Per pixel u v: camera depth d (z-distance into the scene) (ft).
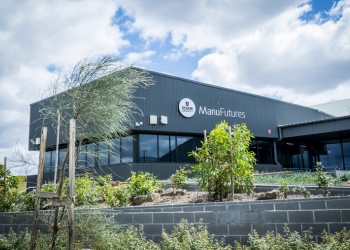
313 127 74.74
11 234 23.71
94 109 16.63
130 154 55.83
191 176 56.39
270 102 79.92
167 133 59.93
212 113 66.23
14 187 32.09
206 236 17.98
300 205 18.89
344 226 17.81
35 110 66.59
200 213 21.04
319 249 15.21
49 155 65.00
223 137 24.31
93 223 17.25
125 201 26.63
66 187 18.37
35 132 65.41
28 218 25.11
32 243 15.39
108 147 18.45
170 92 59.98
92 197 24.27
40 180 15.55
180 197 27.37
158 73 58.65
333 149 83.30
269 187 27.81
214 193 24.54
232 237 20.12
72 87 16.85
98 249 17.24
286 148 82.64
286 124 83.66
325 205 18.37
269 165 75.41
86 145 18.61
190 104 62.59
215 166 24.48
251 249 16.87
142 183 28.63
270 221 19.42
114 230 20.40
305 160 86.79
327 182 23.39
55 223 16.03
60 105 17.13
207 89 66.39
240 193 26.99
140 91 55.57
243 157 24.43
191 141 63.46
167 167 58.49
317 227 18.38
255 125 74.69
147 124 55.83
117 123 17.65
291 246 16.29
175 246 16.92
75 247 17.08
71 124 14.57
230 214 20.38
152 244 18.51
